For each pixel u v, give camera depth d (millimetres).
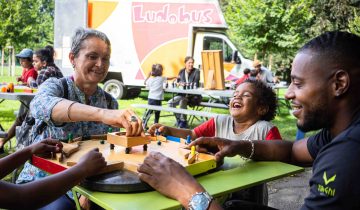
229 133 2398
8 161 1415
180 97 7289
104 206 1091
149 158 1241
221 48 9977
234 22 12852
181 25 9945
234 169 1530
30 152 1470
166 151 1568
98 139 1819
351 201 970
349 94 1095
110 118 1564
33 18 14969
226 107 7367
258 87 2389
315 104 1121
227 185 1301
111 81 10664
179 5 9938
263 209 1604
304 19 12531
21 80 6906
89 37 2025
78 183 1197
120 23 10344
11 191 1110
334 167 1004
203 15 9836
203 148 1613
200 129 2400
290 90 1185
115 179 1211
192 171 1351
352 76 1085
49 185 1145
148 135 1748
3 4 14398
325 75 1099
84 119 1678
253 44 12578
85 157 1257
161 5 10047
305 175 4312
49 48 5820
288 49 12594
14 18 14391
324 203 1015
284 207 3357
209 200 1112
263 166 1598
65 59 8961
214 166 1473
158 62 10156
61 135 1978
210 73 6809
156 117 6953
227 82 9773
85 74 2049
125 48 10367
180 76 8203
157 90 7230
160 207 1071
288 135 6770
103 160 1272
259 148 1669
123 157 1440
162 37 10094
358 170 970
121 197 1146
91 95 2188
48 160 1399
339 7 15289
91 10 10438
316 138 1644
